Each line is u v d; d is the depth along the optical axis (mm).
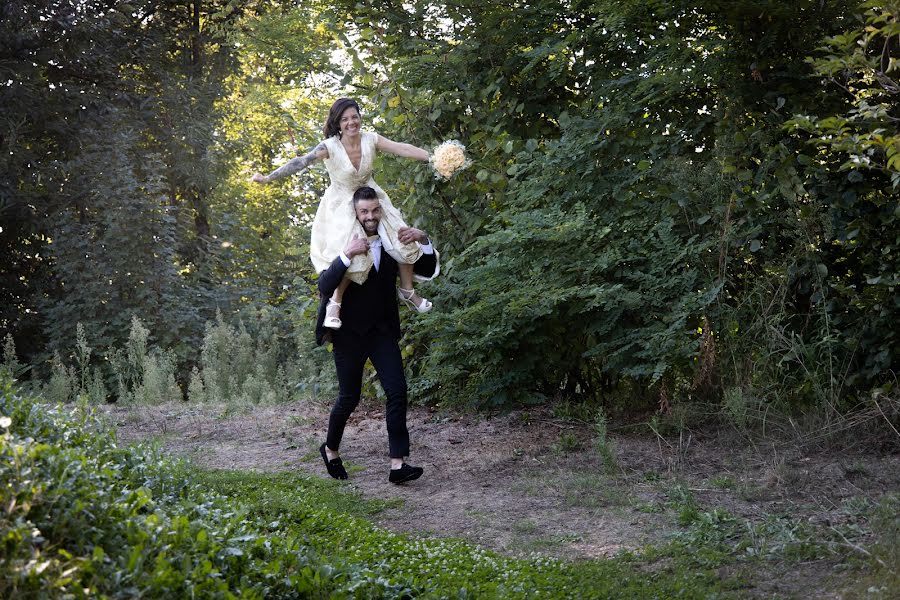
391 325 6156
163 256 13531
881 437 6039
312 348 10453
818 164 6863
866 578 3672
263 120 18641
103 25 15352
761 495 5102
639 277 7203
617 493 5395
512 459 6488
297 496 5410
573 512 5152
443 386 8344
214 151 17312
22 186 14188
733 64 7258
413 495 5723
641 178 7789
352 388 6113
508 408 7664
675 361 6969
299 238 11852
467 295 8039
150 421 8445
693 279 7098
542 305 7219
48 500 2979
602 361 7730
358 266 5863
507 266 7523
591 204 7832
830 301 6863
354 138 6020
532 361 7609
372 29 9352
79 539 2934
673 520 4828
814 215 6941
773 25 7109
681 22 7570
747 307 7113
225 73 18234
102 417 7754
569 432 7152
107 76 16016
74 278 13180
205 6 17969
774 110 7180
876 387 6590
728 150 7195
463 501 5516
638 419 7305
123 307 13156
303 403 9297
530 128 8984
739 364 6871
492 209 8492
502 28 8641
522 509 5273
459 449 6969
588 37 8336
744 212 7230
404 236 6012
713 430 6766
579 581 3904
